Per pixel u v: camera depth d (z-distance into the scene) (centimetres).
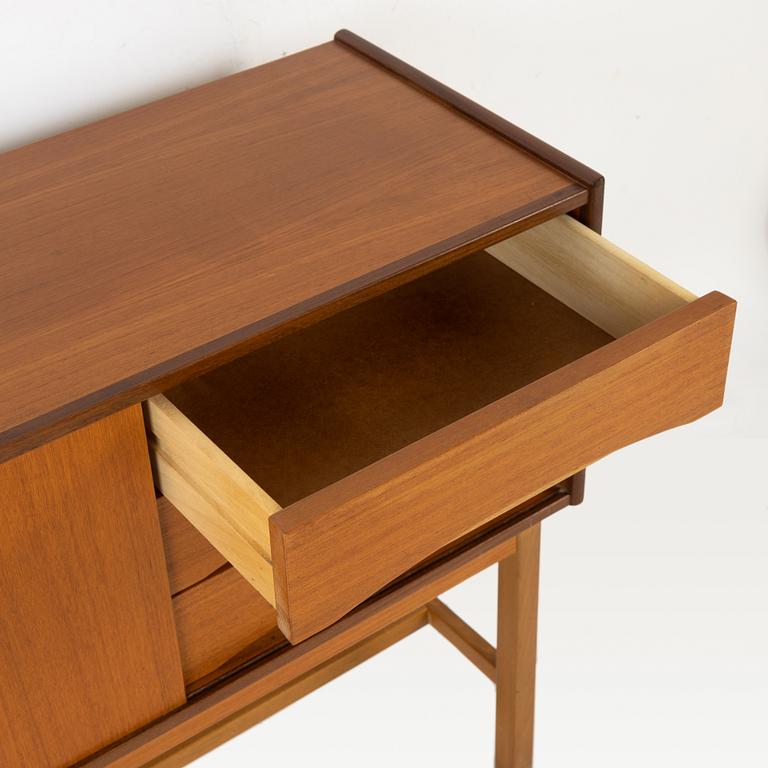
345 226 130
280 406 140
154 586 133
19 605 124
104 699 138
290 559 107
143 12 152
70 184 137
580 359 120
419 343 146
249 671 149
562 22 190
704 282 241
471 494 117
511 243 149
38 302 122
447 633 200
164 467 125
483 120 143
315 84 152
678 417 131
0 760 134
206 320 119
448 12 179
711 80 212
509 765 204
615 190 217
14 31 145
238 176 137
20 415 110
